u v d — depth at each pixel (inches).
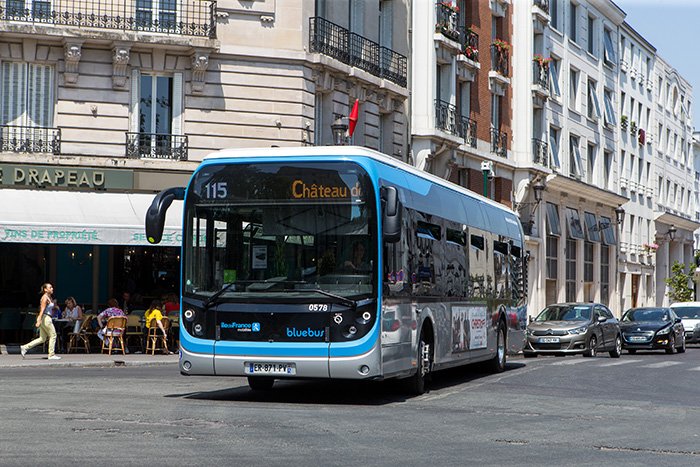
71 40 1179.9
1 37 1172.5
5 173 1159.0
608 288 2434.8
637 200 2684.5
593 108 2351.1
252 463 388.8
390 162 671.8
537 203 1873.8
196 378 813.9
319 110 1357.0
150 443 431.5
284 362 617.6
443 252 774.5
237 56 1259.8
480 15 1782.7
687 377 918.4
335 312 613.6
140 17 1218.6
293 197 629.3
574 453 445.7
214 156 644.7
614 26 2513.5
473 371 954.1
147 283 1280.8
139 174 1209.4
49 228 1084.5
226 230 634.8
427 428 517.7
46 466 369.7
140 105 1227.9
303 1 1295.5
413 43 1577.3
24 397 625.9
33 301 1232.2
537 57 1977.1
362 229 619.2
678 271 2694.4
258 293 623.8
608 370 982.4
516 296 1024.9
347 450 432.1
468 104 1736.0
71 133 1196.5
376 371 614.2
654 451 458.9
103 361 1007.6
